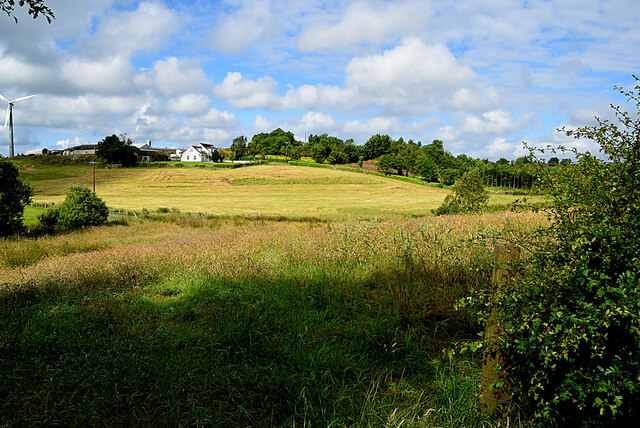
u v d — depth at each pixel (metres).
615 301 2.27
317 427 2.84
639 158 2.64
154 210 44.31
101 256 9.49
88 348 4.09
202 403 3.12
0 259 11.68
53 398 3.14
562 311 2.40
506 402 2.88
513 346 2.69
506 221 8.35
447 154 149.25
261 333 4.27
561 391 2.45
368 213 42.66
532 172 3.21
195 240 12.59
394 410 2.81
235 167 107.38
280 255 8.78
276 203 58.56
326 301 5.62
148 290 6.58
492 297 2.86
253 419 3.02
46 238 19.80
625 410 2.38
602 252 2.47
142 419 2.92
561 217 2.93
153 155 139.75
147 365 3.63
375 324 4.50
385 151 149.88
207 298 5.84
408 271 6.57
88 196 26.80
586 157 2.97
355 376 3.57
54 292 6.34
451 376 3.34
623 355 2.38
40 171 97.25
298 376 3.43
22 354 3.89
